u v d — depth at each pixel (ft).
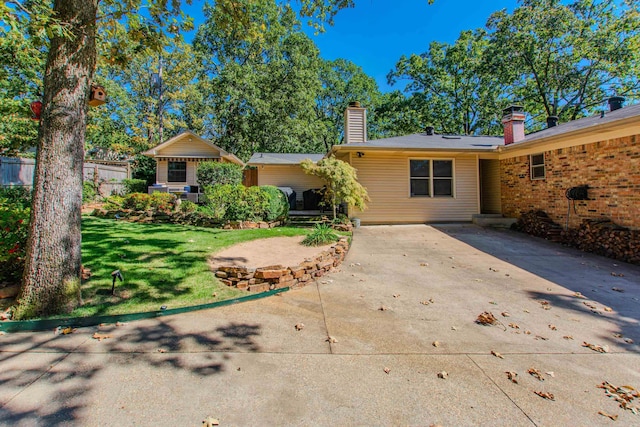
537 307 12.66
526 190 31.01
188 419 6.09
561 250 23.18
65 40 10.46
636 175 20.86
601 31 54.49
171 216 28.71
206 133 84.74
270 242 22.00
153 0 14.83
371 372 7.91
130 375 7.47
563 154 26.61
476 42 72.54
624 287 15.33
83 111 11.06
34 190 10.43
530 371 8.09
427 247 23.56
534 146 28.78
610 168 22.59
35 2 10.59
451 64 77.25
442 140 37.40
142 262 15.66
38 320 9.87
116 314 10.61
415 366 8.24
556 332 10.46
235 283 13.96
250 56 80.59
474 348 9.27
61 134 10.52
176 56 73.10
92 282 12.98
